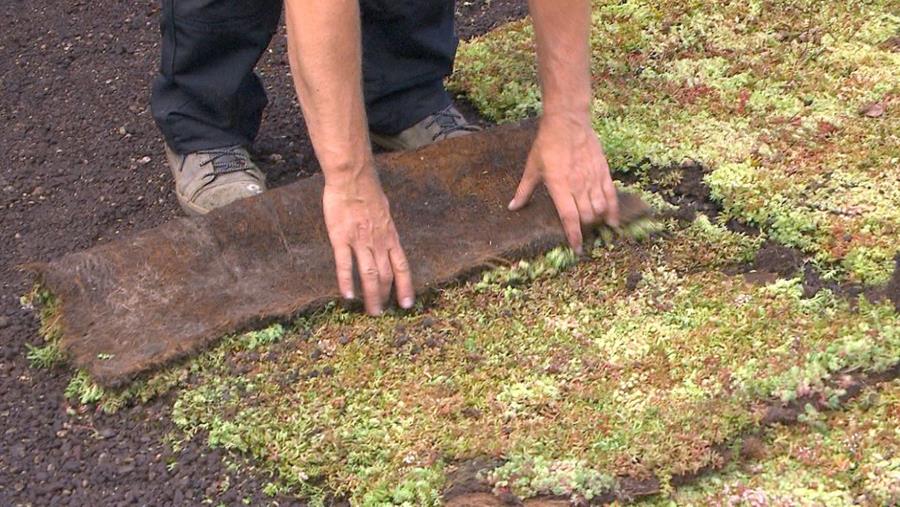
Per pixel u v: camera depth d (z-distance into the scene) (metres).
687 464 2.27
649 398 2.43
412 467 2.32
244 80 3.09
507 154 3.02
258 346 2.61
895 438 2.33
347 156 2.46
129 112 3.63
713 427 2.34
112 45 3.97
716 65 3.57
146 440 2.48
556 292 2.75
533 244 2.79
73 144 3.50
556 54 2.68
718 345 2.55
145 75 3.81
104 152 3.46
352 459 2.35
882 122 3.24
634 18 3.82
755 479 2.28
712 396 2.42
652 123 3.30
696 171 3.12
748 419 2.35
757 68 3.53
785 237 2.88
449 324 2.66
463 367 2.55
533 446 2.33
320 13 2.32
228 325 2.61
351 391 2.50
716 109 3.35
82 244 3.09
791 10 3.80
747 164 3.11
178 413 2.49
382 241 2.58
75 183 3.33
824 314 2.62
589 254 2.84
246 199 2.86
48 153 3.46
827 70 3.51
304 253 2.79
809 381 2.42
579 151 2.76
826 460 2.30
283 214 2.84
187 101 3.06
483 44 3.79
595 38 3.72
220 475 2.38
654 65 3.59
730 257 2.83
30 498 2.37
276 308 2.64
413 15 3.07
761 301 2.67
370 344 2.61
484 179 2.97
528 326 2.66
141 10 4.16
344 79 2.39
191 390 2.54
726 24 3.76
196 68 3.01
